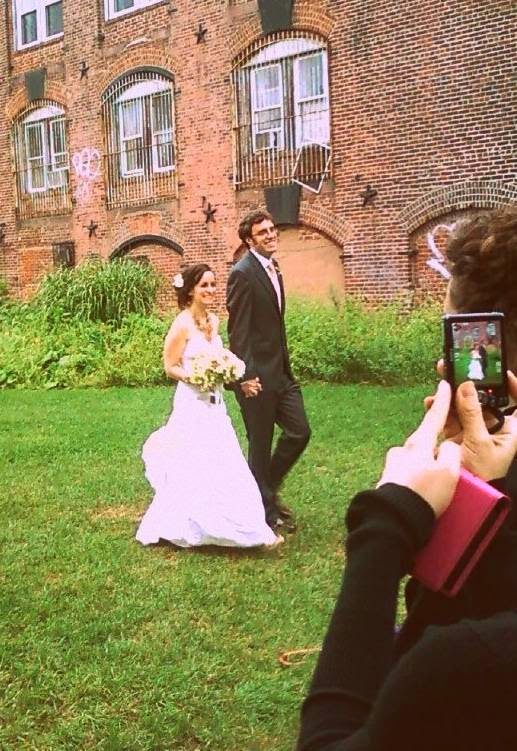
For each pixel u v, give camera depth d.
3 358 15.13
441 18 14.22
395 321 14.30
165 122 19.23
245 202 17.72
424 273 15.00
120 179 20.38
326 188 16.23
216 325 5.77
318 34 16.12
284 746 3.12
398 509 0.98
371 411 10.24
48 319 17.50
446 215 14.55
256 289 5.55
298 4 16.34
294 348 13.87
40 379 14.84
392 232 15.25
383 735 0.84
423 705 0.83
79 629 4.11
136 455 8.32
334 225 16.14
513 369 1.20
